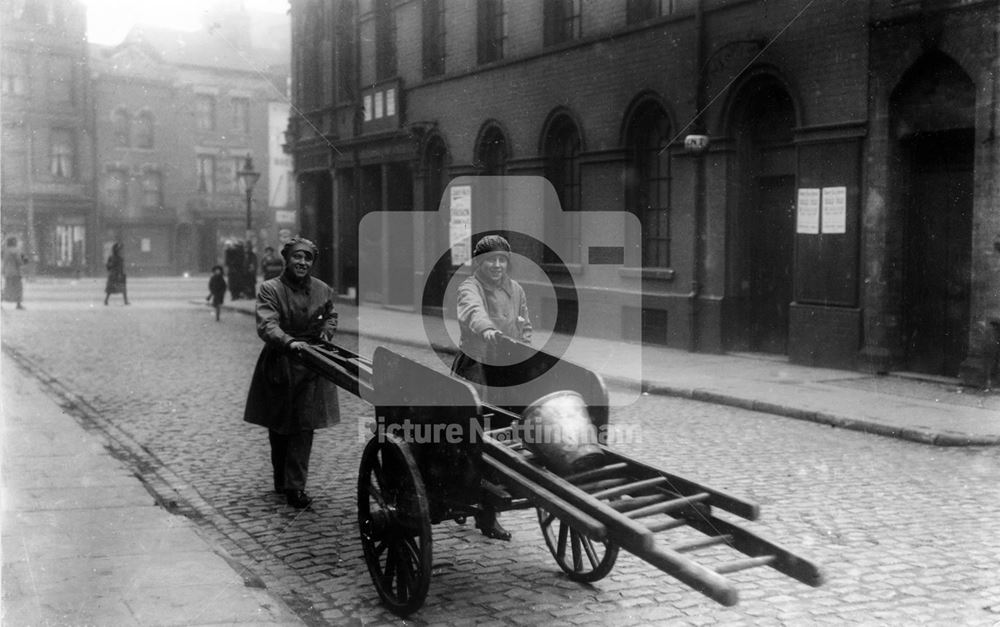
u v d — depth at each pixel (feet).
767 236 44.62
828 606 14.14
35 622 12.93
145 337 58.44
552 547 15.92
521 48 55.83
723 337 44.62
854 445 26.35
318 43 86.12
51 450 24.75
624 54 48.39
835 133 39.22
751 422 29.91
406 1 68.33
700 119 44.78
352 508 20.06
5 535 17.06
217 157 156.15
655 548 10.94
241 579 14.80
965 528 18.20
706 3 44.19
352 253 81.51
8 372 41.27
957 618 13.65
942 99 35.76
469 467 13.43
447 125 63.41
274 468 21.29
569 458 13.28
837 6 38.75
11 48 145.48
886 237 37.68
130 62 152.56
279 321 20.21
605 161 49.73
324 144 84.17
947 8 34.68
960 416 29.09
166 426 29.71
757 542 11.75
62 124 149.18
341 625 13.60
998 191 33.53
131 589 14.28
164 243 156.56
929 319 37.19
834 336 39.58
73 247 151.94
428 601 14.47
